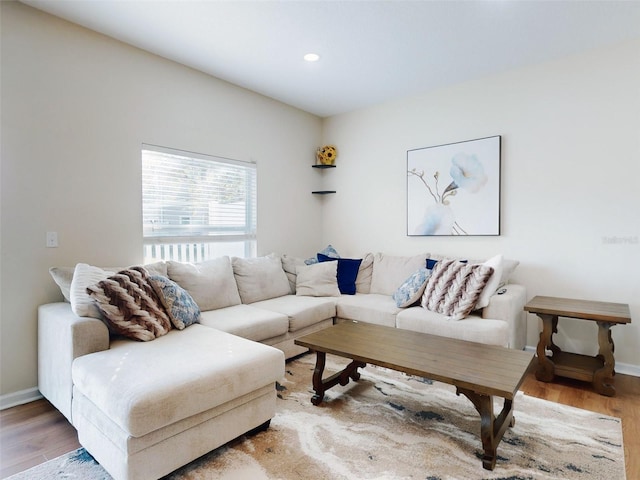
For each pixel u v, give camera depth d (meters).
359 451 1.85
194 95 3.38
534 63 3.24
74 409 1.89
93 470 1.71
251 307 3.14
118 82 2.85
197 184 3.45
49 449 1.88
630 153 2.86
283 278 3.78
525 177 3.33
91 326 1.97
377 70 3.38
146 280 2.35
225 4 2.34
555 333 3.02
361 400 2.41
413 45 2.90
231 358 1.88
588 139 3.03
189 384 1.62
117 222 2.87
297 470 1.70
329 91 3.92
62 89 2.56
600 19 2.53
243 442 1.93
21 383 2.42
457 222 3.71
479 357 2.03
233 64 3.26
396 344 2.26
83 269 2.29
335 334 2.48
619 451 1.85
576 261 3.10
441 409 2.29
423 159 3.94
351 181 4.60
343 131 4.65
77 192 2.65
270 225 4.19
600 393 2.52
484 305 2.82
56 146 2.54
